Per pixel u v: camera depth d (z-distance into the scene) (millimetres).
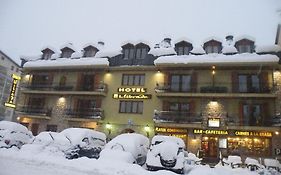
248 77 24453
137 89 26672
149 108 25891
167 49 27219
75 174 8969
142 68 27000
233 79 24375
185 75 25984
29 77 31203
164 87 25625
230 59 23766
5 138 15000
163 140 13156
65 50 32281
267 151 22062
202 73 25406
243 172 14094
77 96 28734
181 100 25297
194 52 26250
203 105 24625
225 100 24312
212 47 26688
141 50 28359
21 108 30141
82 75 29312
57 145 13344
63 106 28922
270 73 23703
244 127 22422
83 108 28250
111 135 26219
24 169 9094
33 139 14266
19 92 31156
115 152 12047
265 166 16969
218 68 24766
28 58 33062
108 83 27969
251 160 17297
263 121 22859
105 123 26781
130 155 12016
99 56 29219
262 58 23062
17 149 14539
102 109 27172
